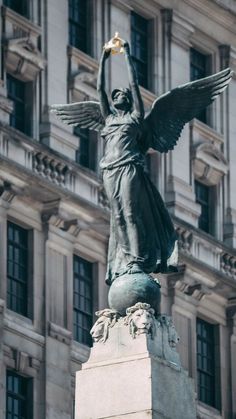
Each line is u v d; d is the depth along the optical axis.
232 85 81.44
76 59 75.06
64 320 71.69
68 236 72.56
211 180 79.81
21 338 70.00
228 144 80.88
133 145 33.75
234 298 78.62
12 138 70.62
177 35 78.94
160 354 32.34
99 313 32.75
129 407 31.89
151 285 32.84
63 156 72.06
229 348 78.44
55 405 70.62
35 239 71.50
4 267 69.88
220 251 78.19
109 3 76.75
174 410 32.09
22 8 74.12
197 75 80.00
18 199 71.00
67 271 72.31
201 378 77.12
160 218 33.66
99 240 73.56
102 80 34.25
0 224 70.12
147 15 78.38
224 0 80.44
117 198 33.41
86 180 72.75
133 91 33.94
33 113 72.75
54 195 71.56
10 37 72.94
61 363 71.12
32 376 70.25
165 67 78.19
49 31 74.44
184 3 79.25
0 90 71.44
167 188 77.25
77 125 34.59
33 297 70.94
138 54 77.69
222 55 80.94
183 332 76.56
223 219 79.88
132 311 32.50
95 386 32.19
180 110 34.25
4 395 68.81
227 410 77.56
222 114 80.94
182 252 76.25
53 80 73.94
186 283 76.69
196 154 78.62
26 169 70.75
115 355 32.31
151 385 31.89
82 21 76.19
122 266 33.28
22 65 72.88
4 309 69.44
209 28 80.31
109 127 33.88
